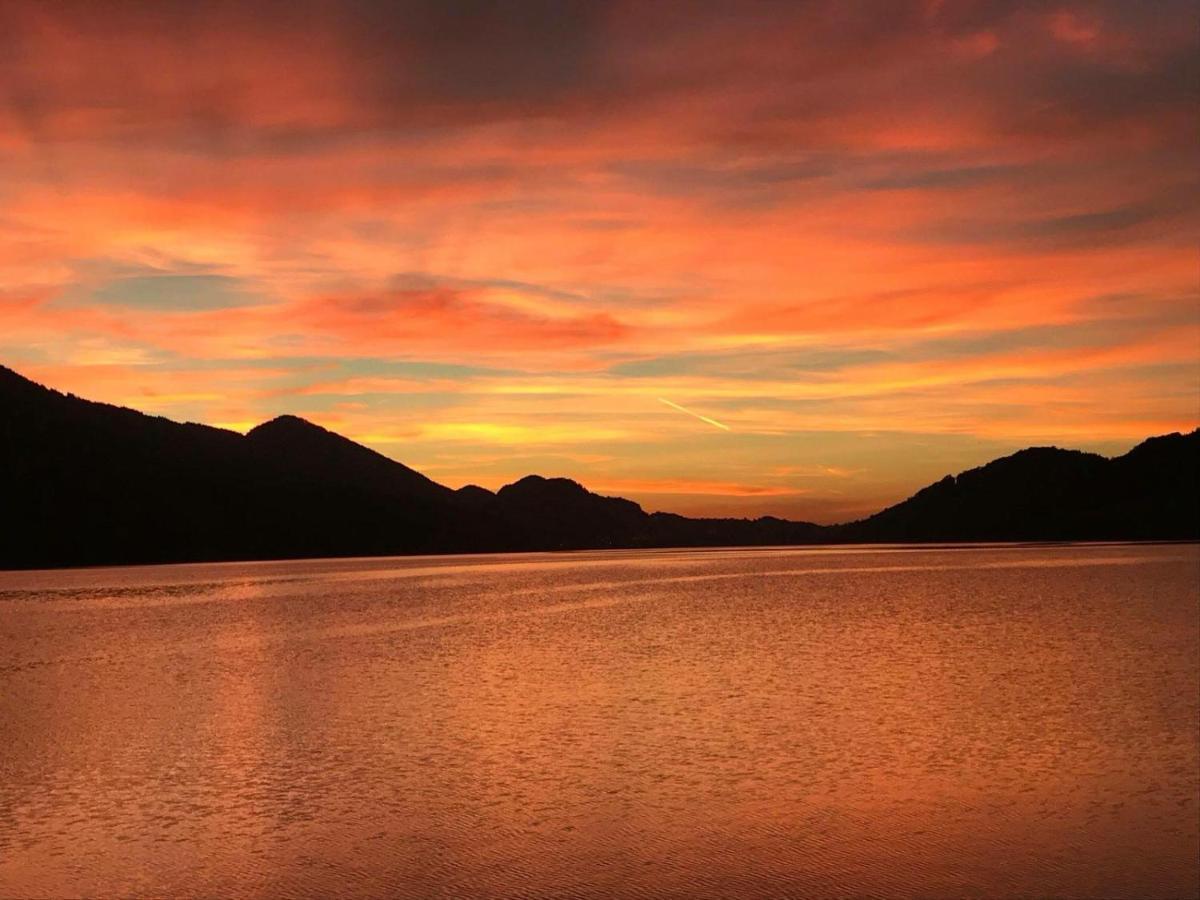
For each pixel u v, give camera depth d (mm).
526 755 26609
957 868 18422
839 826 20656
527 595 96500
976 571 133125
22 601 87938
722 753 26766
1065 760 25969
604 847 19422
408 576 136375
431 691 37594
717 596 92875
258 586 111688
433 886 17578
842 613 72062
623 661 46312
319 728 30375
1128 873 18250
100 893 17391
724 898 17094
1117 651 48688
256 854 19141
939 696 35688
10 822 21031
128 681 40844
